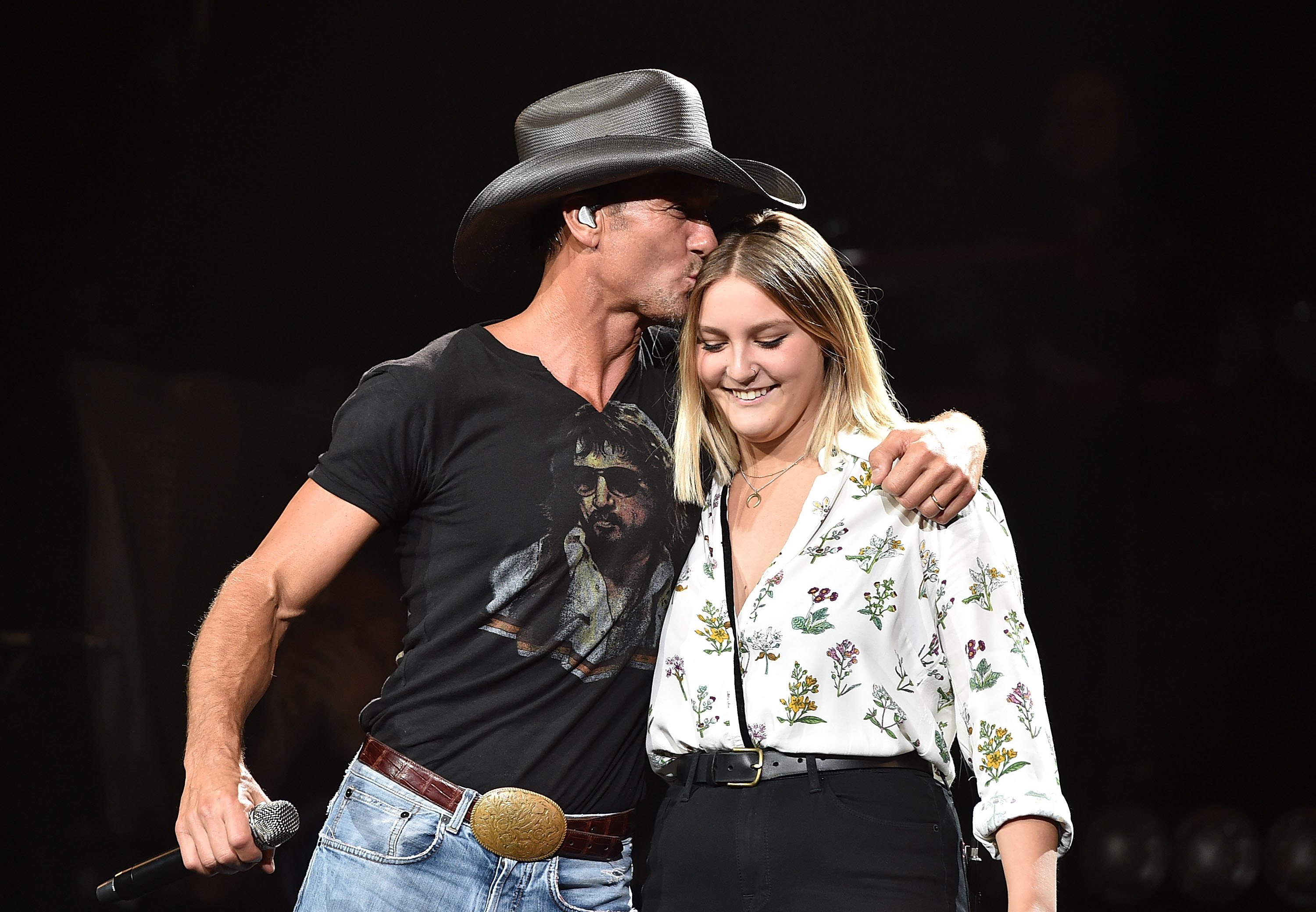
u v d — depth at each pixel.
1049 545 16.14
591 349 7.00
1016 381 16.42
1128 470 16.14
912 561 5.84
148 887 6.15
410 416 6.57
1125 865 14.42
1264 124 16.44
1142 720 15.57
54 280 15.40
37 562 14.75
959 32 17.19
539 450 6.68
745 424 6.11
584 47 16.97
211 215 15.89
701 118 7.09
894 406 6.43
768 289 5.93
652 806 14.61
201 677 6.23
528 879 6.45
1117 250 16.53
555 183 6.63
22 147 15.38
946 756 5.86
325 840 6.60
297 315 16.03
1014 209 17.08
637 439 6.90
